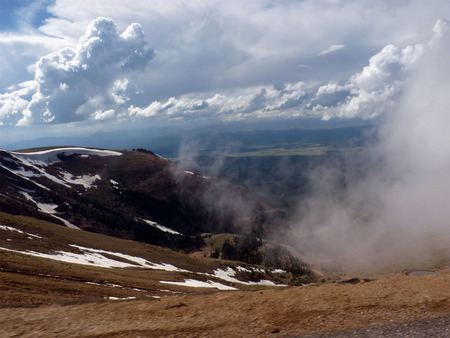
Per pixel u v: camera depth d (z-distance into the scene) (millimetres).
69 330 9094
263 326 8859
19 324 9625
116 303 11297
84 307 11023
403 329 7957
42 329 9211
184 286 51031
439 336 7371
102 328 9172
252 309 10203
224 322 9242
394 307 9648
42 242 64688
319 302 10445
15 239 59375
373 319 8883
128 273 54031
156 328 9023
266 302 10758
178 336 8469
